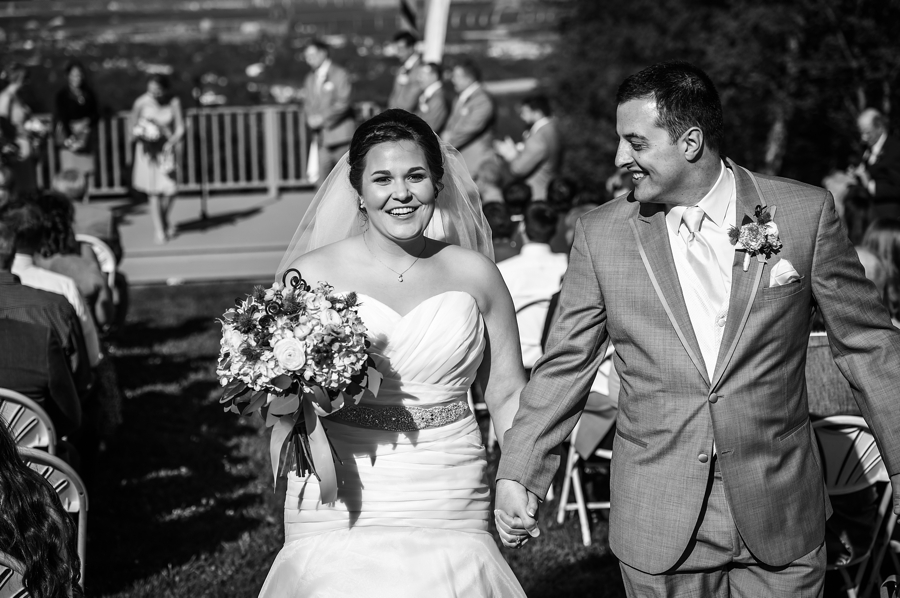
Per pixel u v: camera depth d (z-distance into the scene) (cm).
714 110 259
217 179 1466
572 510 506
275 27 4603
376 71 3591
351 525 280
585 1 2816
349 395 270
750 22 2155
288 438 275
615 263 272
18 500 228
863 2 2009
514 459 279
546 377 285
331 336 258
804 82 2116
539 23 4500
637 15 2683
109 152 1451
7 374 398
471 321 287
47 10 4372
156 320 932
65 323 420
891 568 435
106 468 573
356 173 282
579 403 285
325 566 275
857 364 262
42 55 3469
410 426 281
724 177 266
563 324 284
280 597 281
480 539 287
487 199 902
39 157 1260
